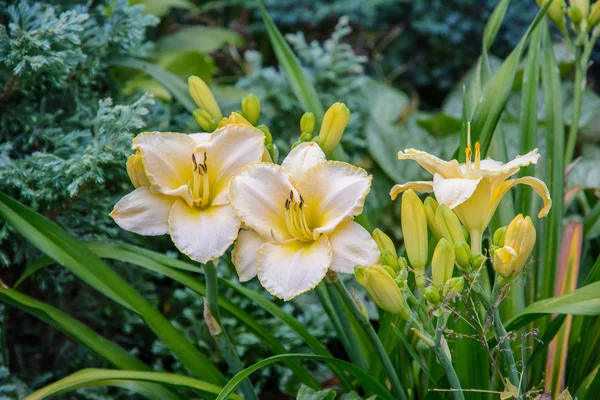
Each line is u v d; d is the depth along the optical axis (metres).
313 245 0.87
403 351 1.08
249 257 0.88
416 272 0.89
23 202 1.17
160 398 1.02
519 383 0.89
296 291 0.85
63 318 1.02
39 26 1.14
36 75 1.18
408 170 1.70
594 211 1.20
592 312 0.89
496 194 0.88
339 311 0.99
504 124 1.70
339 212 0.87
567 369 1.09
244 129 0.90
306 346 1.33
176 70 1.58
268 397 1.34
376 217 1.66
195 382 0.98
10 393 1.13
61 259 0.99
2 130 1.21
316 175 0.88
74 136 1.17
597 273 1.03
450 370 0.88
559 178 1.13
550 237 1.11
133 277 1.27
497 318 0.88
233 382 0.87
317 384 1.09
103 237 1.08
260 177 0.88
